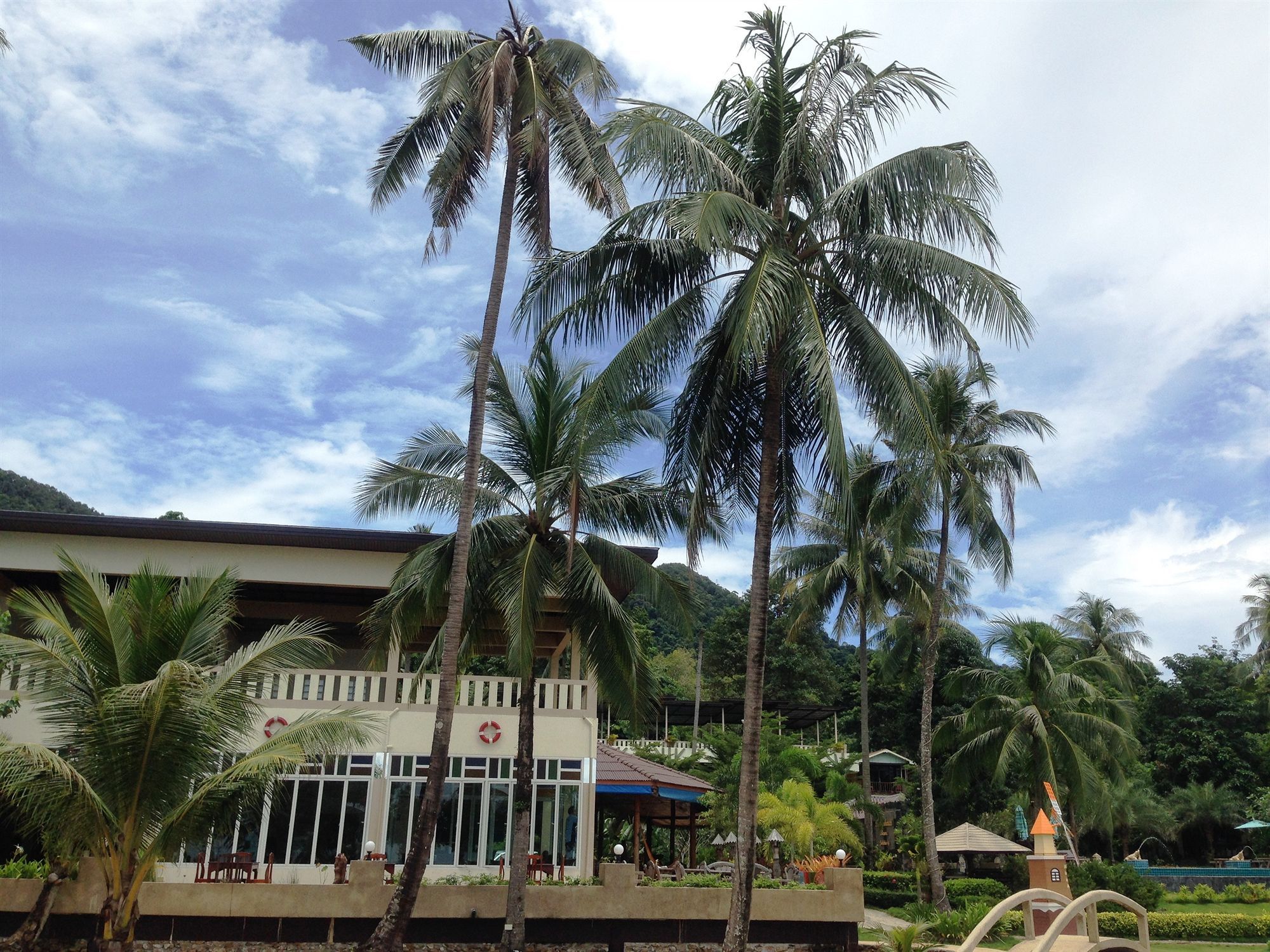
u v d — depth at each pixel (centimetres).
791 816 2845
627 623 1891
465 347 2011
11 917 1683
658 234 1625
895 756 5241
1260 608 5669
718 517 1822
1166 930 3112
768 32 1722
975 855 4316
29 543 2292
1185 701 5528
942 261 1570
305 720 1569
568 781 2239
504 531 1927
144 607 1484
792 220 1667
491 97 1689
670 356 1675
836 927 1923
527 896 1833
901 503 2962
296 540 2350
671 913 1870
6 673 1898
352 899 1777
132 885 1355
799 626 4097
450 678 1681
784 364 1639
